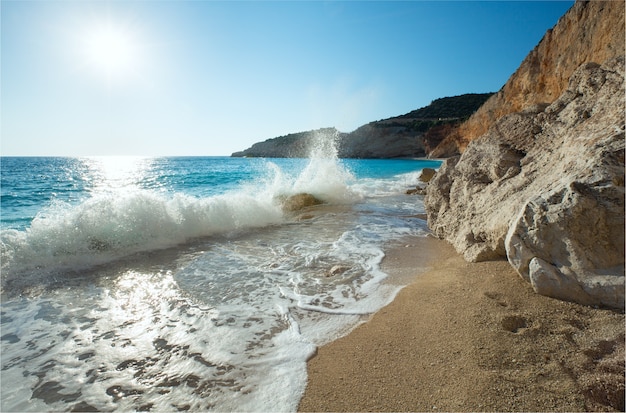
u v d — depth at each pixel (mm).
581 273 2684
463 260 4145
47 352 2545
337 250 5125
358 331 2754
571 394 1864
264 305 3293
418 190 13000
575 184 2783
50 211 5340
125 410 1975
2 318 3055
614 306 2525
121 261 4621
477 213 4500
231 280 3955
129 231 5262
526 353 2227
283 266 4441
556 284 2775
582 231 2717
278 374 2246
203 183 18703
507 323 2594
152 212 5680
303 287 3729
